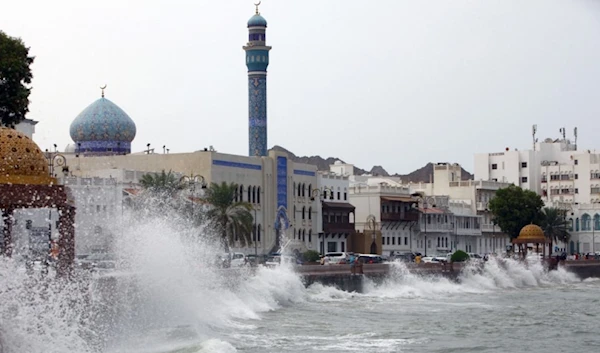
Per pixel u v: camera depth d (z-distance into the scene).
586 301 113.06
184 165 131.00
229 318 79.94
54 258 51.12
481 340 70.38
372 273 121.44
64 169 85.56
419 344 67.19
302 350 62.34
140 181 113.44
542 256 171.00
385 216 171.00
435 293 126.19
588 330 77.88
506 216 184.50
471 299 115.75
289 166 147.62
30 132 121.56
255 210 139.50
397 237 175.50
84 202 103.62
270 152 144.38
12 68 73.06
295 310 92.62
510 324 82.31
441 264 136.25
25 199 49.03
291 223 147.50
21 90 74.62
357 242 166.00
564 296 123.62
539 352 64.81
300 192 150.75
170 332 63.06
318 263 131.50
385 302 106.75
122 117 143.00
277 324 78.31
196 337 61.88
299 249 146.50
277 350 62.00
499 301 112.25
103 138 142.12
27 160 49.53
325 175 159.00
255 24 146.12
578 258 186.50
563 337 73.06
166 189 110.38
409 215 175.88
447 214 187.62
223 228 116.19
